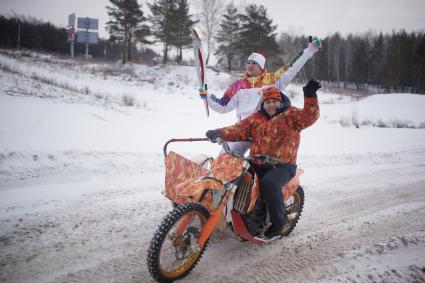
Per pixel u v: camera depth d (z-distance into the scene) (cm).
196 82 3253
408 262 388
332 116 2103
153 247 309
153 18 4378
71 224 442
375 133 1416
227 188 350
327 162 880
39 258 362
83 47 6825
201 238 340
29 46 6022
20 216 451
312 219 516
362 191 655
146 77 3192
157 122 1184
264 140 390
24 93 1288
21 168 619
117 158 732
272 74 482
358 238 454
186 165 372
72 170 644
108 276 340
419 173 802
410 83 7138
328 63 7606
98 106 1284
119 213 487
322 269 374
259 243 393
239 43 4656
